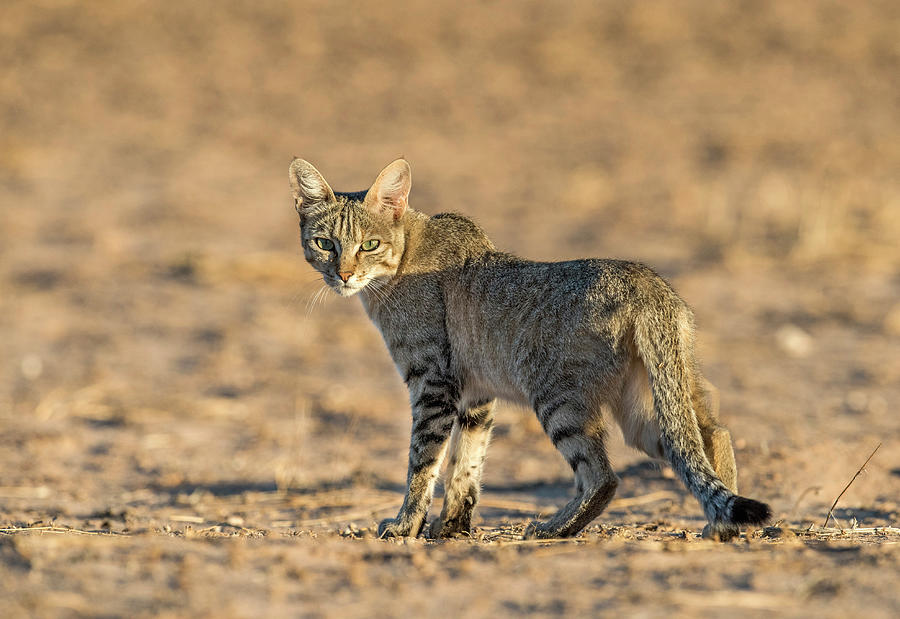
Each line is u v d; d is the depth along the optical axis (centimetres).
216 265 2994
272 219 3584
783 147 4269
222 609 779
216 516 1382
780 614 768
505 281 1187
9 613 763
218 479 1617
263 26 5953
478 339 1196
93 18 5906
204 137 4609
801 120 4641
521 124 4772
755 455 1562
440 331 1227
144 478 1627
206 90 5178
